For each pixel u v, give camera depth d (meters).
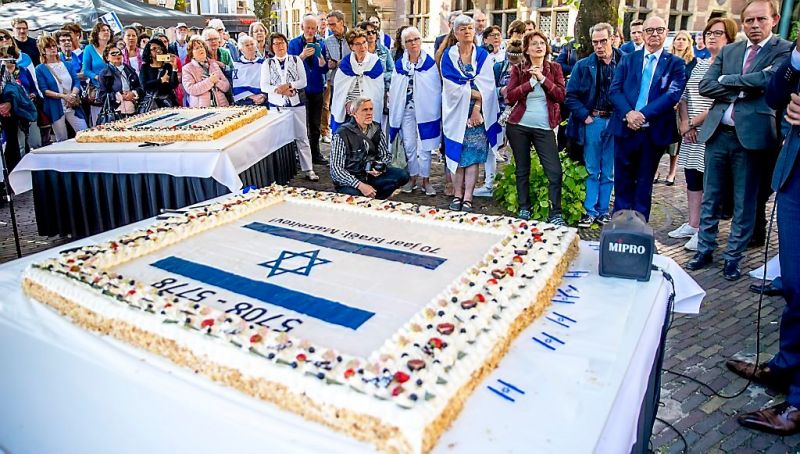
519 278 1.92
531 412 1.39
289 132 6.72
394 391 1.31
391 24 13.95
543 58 5.20
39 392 1.80
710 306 3.99
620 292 2.06
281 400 1.41
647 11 10.27
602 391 1.47
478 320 1.64
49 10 12.00
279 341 1.53
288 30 20.55
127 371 1.59
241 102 7.54
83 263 2.09
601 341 1.71
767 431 2.69
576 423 1.35
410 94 6.48
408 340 1.53
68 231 5.07
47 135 7.86
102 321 1.78
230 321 1.64
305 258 2.20
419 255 2.23
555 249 2.20
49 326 1.84
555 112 5.27
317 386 1.36
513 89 5.36
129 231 2.63
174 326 1.63
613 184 5.69
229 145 4.71
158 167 4.59
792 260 2.69
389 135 6.75
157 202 4.69
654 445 2.61
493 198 6.52
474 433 1.31
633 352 1.66
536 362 1.60
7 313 1.93
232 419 1.39
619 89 4.89
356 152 5.19
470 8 11.69
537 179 5.96
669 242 5.27
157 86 7.01
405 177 5.50
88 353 1.69
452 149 5.83
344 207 2.86
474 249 2.29
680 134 5.25
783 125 3.96
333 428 1.33
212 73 7.27
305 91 7.64
